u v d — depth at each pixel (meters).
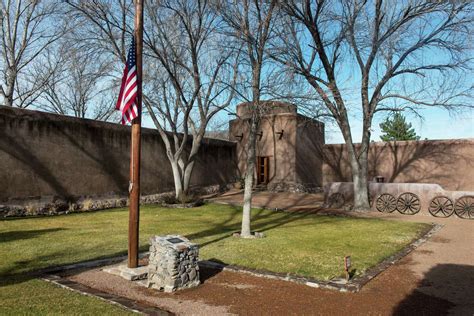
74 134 14.34
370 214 14.54
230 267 6.53
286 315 4.49
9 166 12.12
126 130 16.56
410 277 6.11
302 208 15.97
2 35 19.47
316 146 24.12
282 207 16.16
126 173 16.50
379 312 4.59
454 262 7.14
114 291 5.32
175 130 17.17
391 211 15.15
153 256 5.60
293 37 13.88
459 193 14.02
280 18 11.77
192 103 16.38
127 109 6.27
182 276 5.45
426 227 11.36
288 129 22.28
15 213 12.19
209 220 12.50
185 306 4.77
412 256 7.62
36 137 12.99
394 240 9.06
